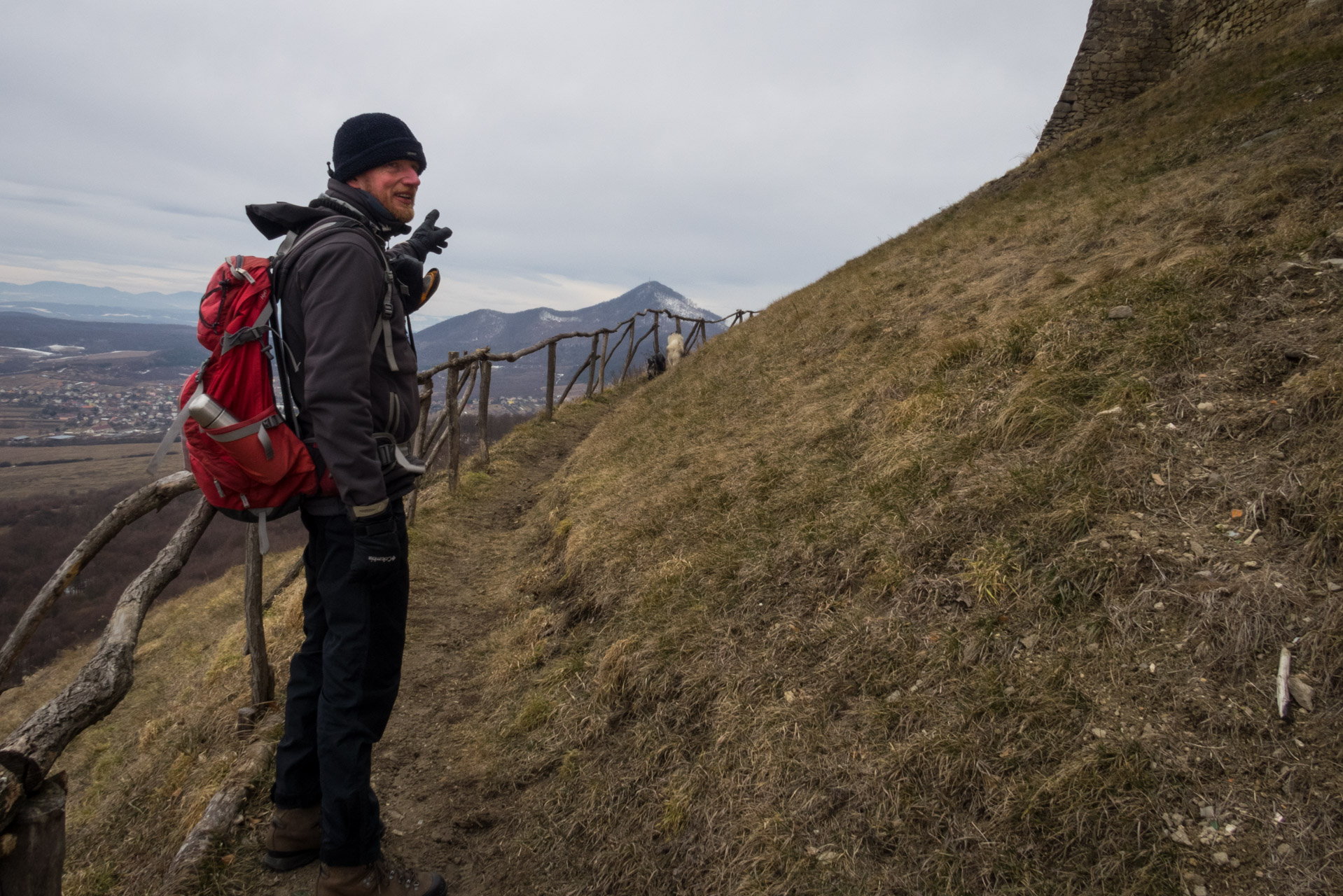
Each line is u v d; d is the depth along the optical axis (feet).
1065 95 51.47
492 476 27.99
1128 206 20.56
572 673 11.21
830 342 22.26
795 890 6.54
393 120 6.76
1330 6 36.78
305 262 5.84
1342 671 6.26
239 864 7.77
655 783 8.53
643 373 52.65
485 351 27.68
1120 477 9.30
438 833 8.86
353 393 5.74
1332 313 10.46
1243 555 7.64
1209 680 6.72
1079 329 13.10
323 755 6.34
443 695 12.41
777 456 14.84
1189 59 48.42
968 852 6.24
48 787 4.07
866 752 7.47
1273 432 8.96
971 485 10.53
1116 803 6.00
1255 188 16.43
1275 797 5.70
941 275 23.48
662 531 14.20
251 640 11.39
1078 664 7.38
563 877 7.89
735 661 9.64
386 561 5.96
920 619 8.87
